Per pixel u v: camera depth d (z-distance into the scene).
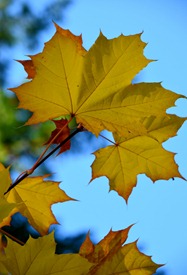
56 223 0.94
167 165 0.96
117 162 0.96
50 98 0.90
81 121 0.91
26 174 0.89
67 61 0.89
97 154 0.96
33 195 0.94
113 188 0.96
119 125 0.90
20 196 0.94
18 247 0.84
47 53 0.89
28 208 0.94
